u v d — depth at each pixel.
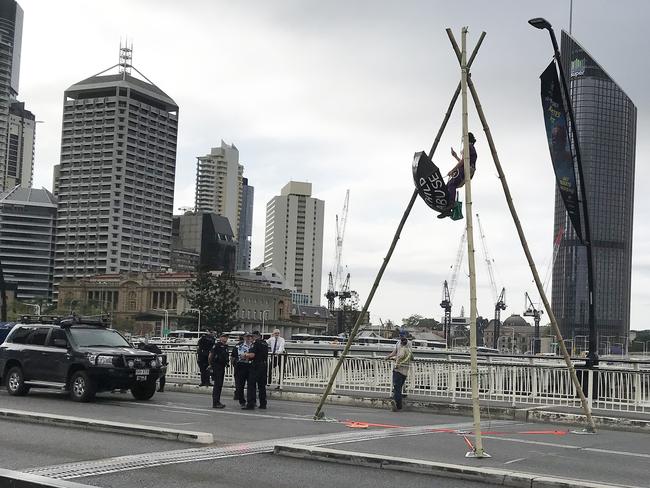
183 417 16.33
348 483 8.98
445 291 182.38
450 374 21.59
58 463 10.03
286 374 25.12
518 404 19.97
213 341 25.33
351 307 150.88
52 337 20.73
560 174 18.86
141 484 8.74
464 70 12.09
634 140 86.19
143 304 182.38
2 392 22.16
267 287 199.25
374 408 20.53
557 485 8.62
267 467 9.97
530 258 14.02
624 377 18.89
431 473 9.56
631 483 9.27
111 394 22.67
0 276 34.94
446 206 13.73
